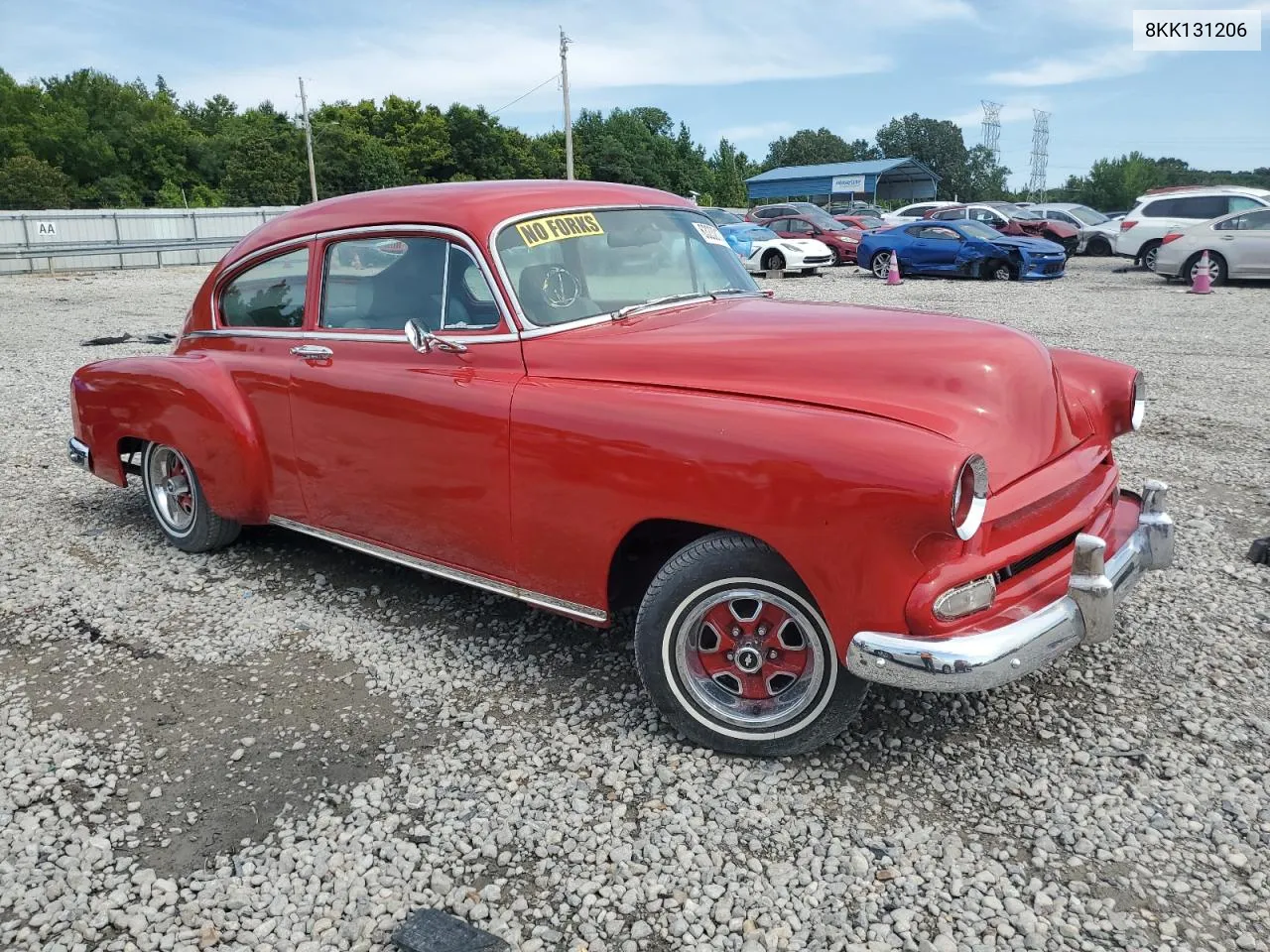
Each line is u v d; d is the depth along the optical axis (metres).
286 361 4.14
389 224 3.78
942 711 3.32
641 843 2.72
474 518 3.49
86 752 3.20
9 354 11.30
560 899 2.52
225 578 4.60
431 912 2.46
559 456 3.18
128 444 5.07
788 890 2.53
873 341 3.15
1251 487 5.66
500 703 3.46
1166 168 112.12
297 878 2.62
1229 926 2.37
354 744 3.23
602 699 3.46
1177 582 4.31
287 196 65.81
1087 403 3.50
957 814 2.81
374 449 3.78
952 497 2.48
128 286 21.47
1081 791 2.89
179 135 76.69
